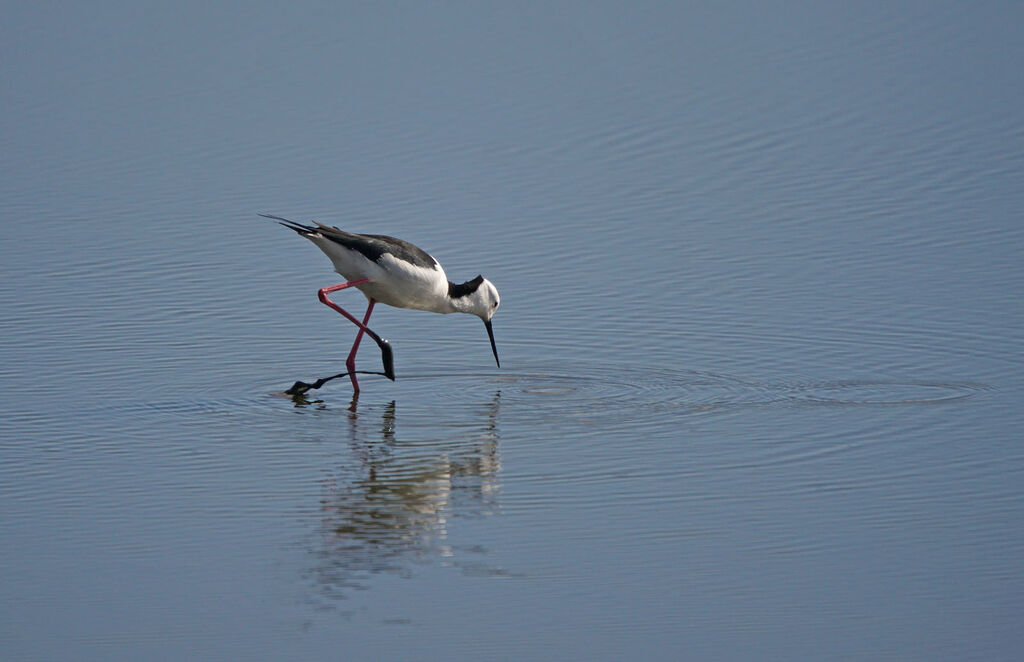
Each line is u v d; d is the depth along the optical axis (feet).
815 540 31.30
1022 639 26.91
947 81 74.95
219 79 78.69
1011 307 48.75
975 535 31.45
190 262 55.67
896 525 32.04
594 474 35.63
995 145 66.28
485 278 49.75
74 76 79.82
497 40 83.20
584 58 79.97
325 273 54.95
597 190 63.21
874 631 27.20
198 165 66.95
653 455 37.04
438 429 39.45
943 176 63.05
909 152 66.13
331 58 80.89
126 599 28.66
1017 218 57.82
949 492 33.99
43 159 68.28
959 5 85.97
